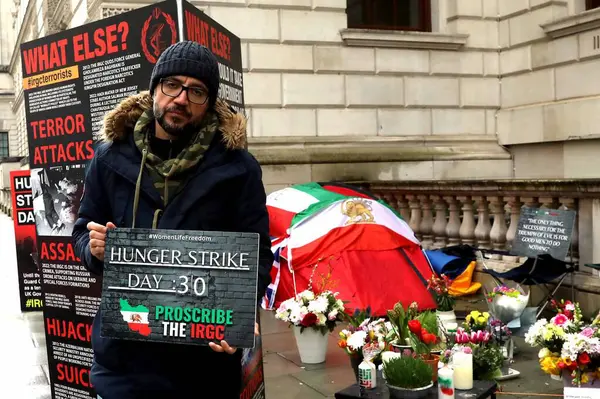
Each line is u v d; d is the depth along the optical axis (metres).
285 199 8.41
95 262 2.69
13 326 8.11
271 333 7.15
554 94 11.89
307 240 7.70
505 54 12.95
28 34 34.78
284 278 7.75
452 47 12.67
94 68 4.16
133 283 2.51
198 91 2.62
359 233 7.72
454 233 9.48
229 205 2.71
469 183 8.95
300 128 11.60
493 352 4.75
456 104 12.80
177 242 2.50
